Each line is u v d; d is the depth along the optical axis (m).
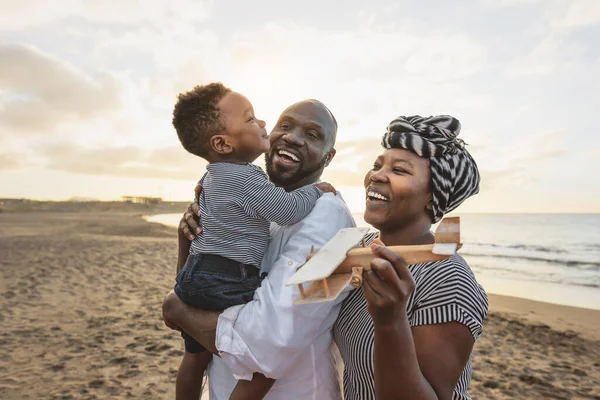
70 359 6.24
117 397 5.17
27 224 40.84
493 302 12.09
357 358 1.61
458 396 1.49
